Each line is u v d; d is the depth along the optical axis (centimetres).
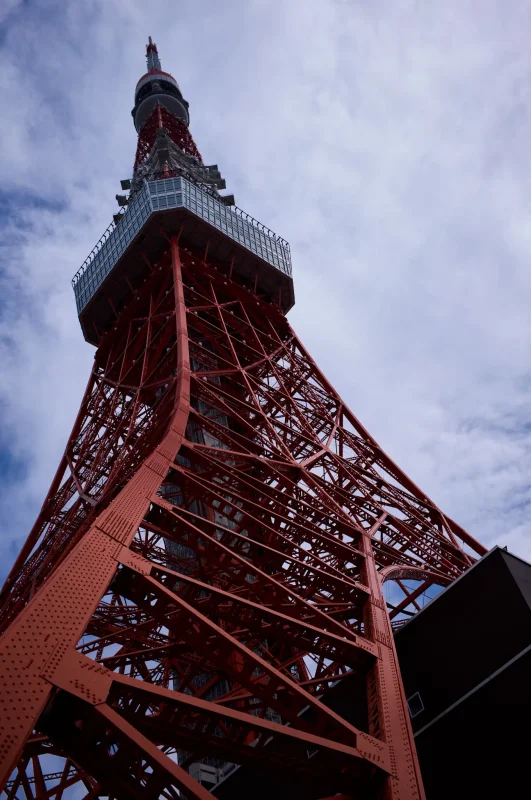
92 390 5909
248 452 3728
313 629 1955
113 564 1639
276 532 2692
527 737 2102
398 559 3344
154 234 6462
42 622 1294
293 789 2412
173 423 3078
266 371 5566
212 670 2231
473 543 4338
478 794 2114
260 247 6925
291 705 2694
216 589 1847
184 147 9688
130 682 1288
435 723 2305
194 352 5238
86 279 6906
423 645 2581
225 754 1434
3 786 962
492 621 2452
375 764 1478
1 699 1091
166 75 10912
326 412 5369
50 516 4634
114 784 1195
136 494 2123
